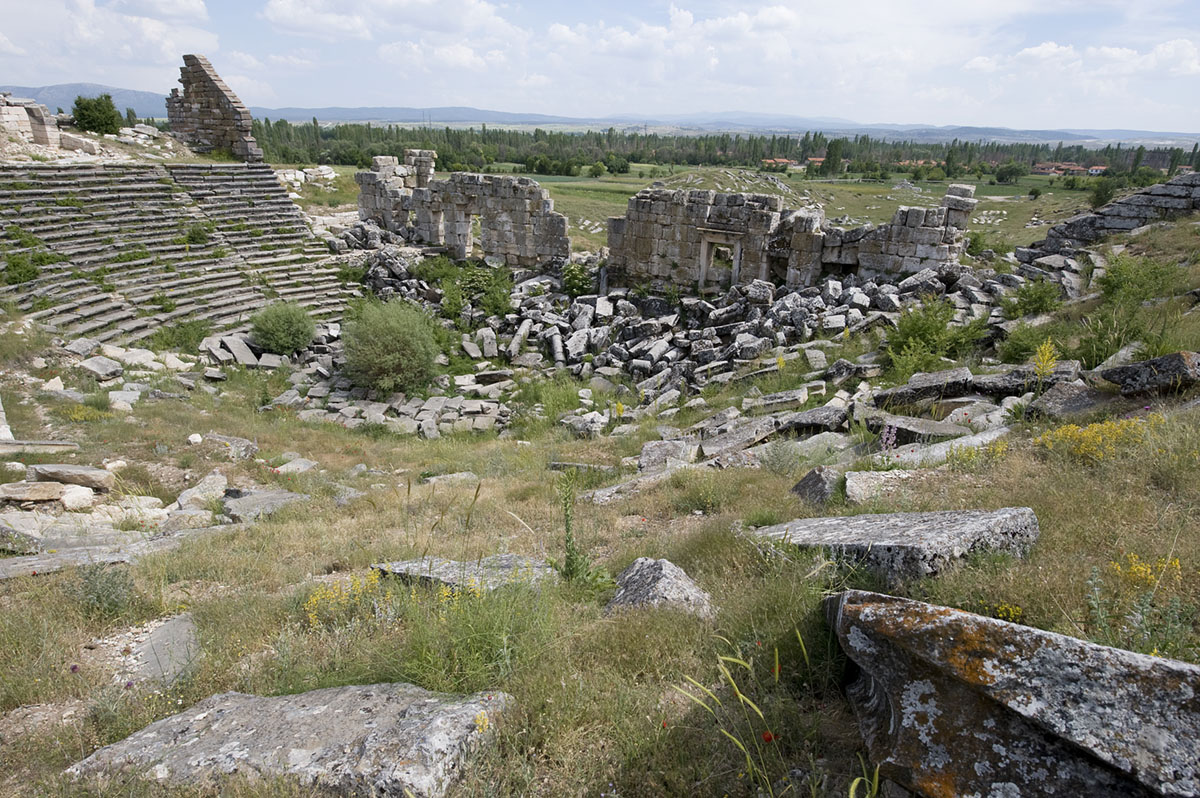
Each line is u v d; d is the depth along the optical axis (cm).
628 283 2414
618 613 491
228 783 320
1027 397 925
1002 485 610
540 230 2616
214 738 361
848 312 1644
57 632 551
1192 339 969
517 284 2523
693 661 419
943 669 274
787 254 2089
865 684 353
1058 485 574
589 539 756
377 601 559
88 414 1408
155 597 635
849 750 325
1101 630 335
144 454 1256
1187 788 217
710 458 1061
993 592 389
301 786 315
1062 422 787
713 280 2286
